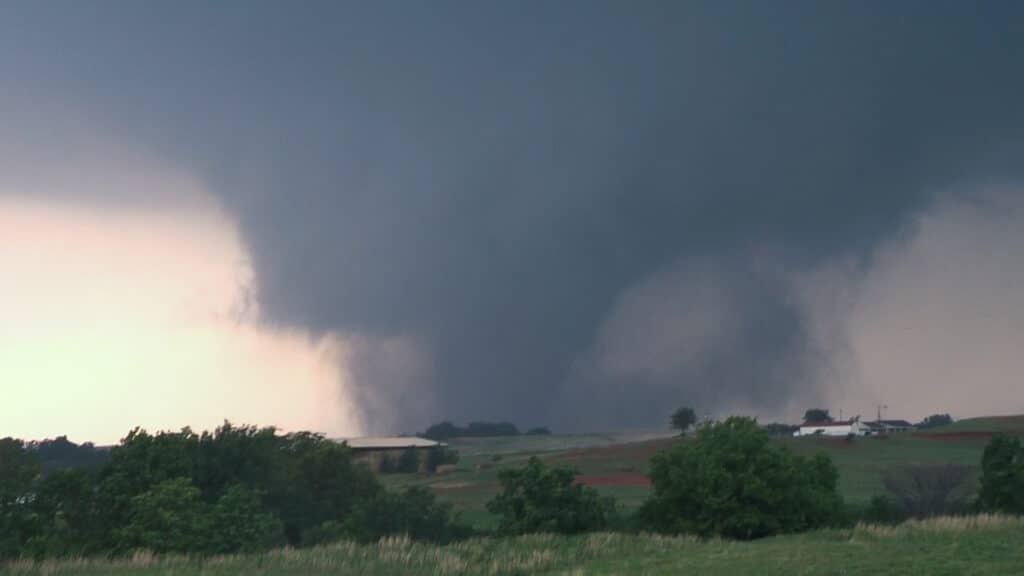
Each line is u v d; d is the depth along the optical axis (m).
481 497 137.00
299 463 94.38
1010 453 67.75
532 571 42.12
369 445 199.38
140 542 56.94
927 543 45.00
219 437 88.19
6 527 57.78
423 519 78.38
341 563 45.12
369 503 80.62
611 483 147.88
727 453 59.88
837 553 43.31
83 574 43.81
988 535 46.72
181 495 59.06
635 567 42.47
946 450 178.62
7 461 62.25
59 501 62.78
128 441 67.00
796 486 59.34
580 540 52.31
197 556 50.88
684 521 59.00
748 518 57.72
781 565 40.62
